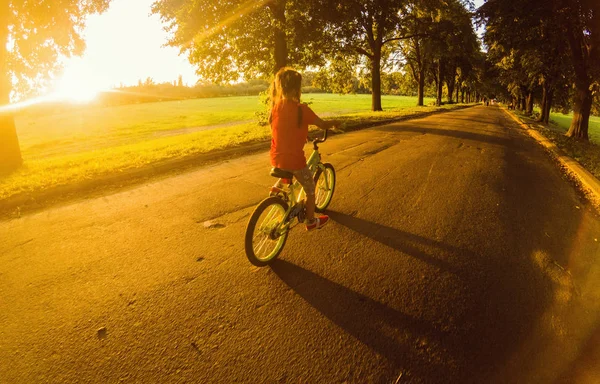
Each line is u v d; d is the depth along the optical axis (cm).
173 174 699
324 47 2223
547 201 565
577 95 1559
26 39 944
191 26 1580
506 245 402
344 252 381
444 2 2628
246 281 326
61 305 291
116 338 254
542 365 233
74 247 390
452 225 454
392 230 436
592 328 269
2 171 812
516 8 1316
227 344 248
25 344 248
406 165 771
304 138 344
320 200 484
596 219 495
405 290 314
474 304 296
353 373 224
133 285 319
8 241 405
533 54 1711
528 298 305
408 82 5062
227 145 979
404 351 244
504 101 8669
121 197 558
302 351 242
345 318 277
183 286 317
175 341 251
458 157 868
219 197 552
